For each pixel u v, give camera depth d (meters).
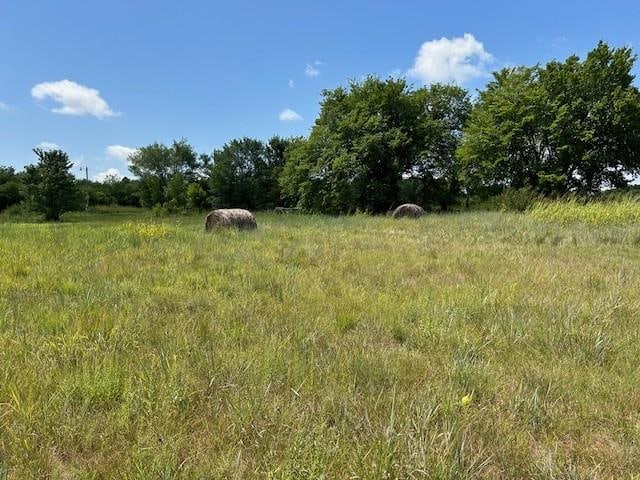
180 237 11.12
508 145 31.14
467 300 4.90
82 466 2.17
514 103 31.16
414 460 2.11
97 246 9.04
